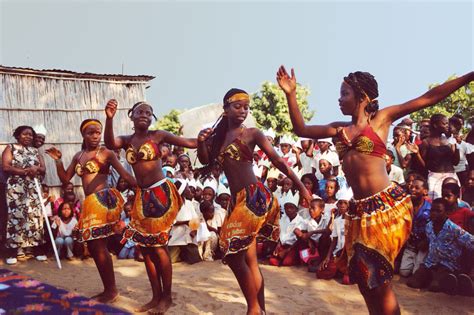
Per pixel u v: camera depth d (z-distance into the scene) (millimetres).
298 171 9227
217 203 8312
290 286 6398
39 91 9039
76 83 9383
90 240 5547
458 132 7941
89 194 5637
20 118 8836
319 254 7227
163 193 5316
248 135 4633
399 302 5719
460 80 3717
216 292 6066
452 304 5660
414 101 3803
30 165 7992
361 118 3842
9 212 7891
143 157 5266
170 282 5391
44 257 8086
